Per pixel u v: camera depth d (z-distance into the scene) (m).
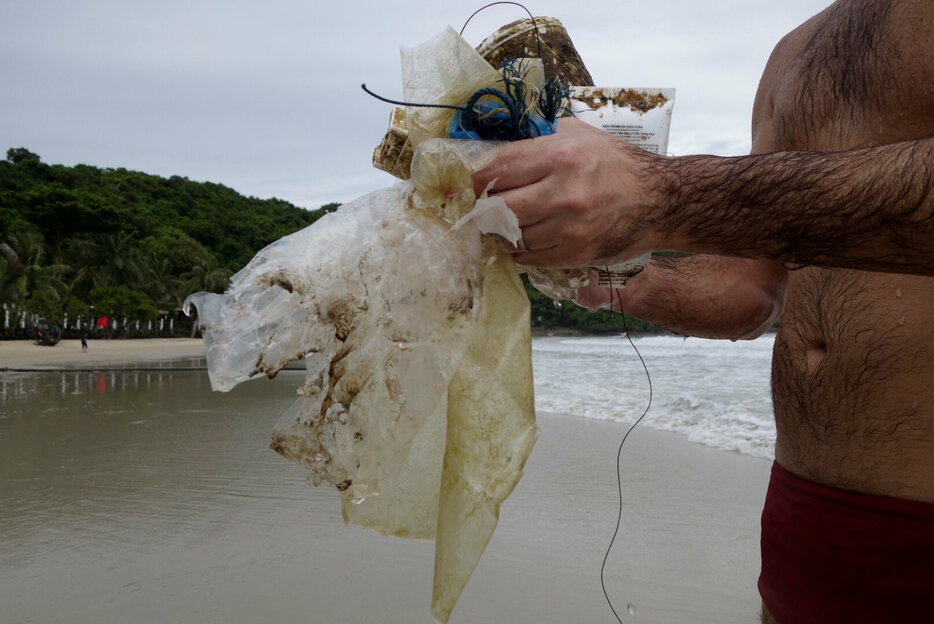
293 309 0.94
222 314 0.95
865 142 1.12
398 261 0.92
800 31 1.48
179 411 9.25
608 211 0.81
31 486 4.70
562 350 27.75
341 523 3.72
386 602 2.71
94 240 60.78
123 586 2.88
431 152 0.89
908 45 1.04
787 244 0.82
